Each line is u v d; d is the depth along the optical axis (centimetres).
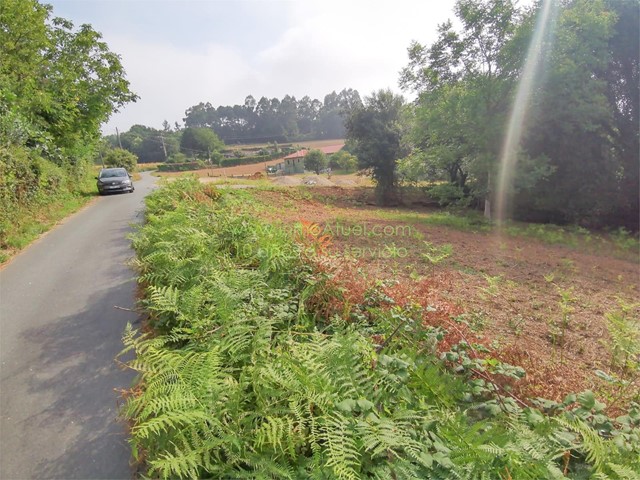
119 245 693
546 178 1536
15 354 344
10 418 266
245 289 350
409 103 1966
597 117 1430
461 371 270
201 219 606
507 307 479
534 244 1016
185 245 465
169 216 605
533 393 253
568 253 914
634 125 1600
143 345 268
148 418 232
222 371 243
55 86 1647
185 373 227
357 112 2458
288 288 384
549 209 1644
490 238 1067
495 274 647
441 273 613
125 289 482
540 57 1416
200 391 212
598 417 213
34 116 1380
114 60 1891
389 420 193
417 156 1862
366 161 2355
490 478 173
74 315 416
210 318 320
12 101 1156
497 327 412
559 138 1512
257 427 198
